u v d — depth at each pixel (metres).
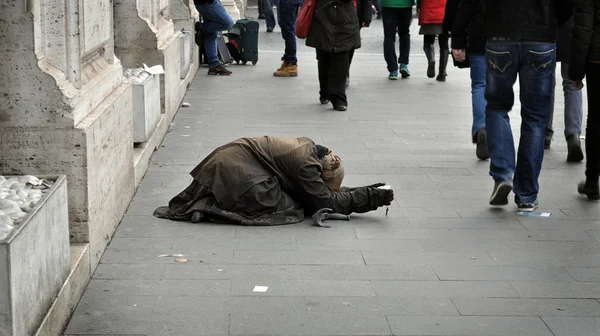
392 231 6.03
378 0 24.44
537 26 6.29
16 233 3.50
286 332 4.33
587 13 6.43
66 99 4.90
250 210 6.12
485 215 6.46
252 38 14.90
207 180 6.18
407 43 13.66
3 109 4.90
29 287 3.69
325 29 10.59
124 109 6.24
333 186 6.38
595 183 6.85
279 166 6.21
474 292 4.93
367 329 4.39
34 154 4.93
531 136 6.45
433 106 11.27
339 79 10.73
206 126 9.62
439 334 4.36
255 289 4.88
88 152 4.96
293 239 5.80
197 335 4.28
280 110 10.77
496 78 6.46
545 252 5.66
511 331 4.42
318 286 4.96
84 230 4.96
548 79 6.38
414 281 5.08
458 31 7.24
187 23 12.93
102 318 4.45
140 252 5.46
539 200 6.88
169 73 9.49
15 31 4.83
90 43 5.58
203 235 5.84
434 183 7.37
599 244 5.84
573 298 4.88
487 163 8.14
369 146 8.78
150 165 7.75
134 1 8.89
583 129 10.06
